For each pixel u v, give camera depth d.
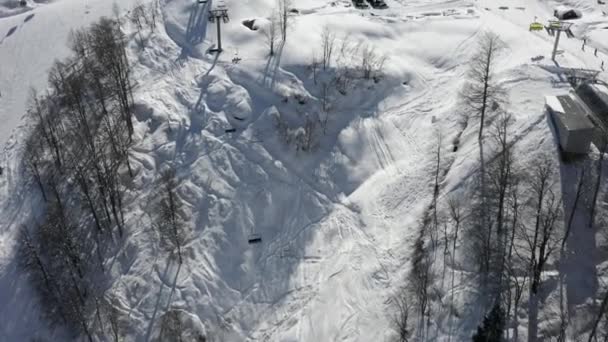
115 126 83.62
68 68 96.81
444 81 90.56
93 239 71.19
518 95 77.75
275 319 63.12
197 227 72.38
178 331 62.22
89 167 78.12
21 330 64.19
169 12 105.88
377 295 62.66
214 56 94.75
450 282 60.28
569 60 85.75
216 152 79.81
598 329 53.06
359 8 112.31
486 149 71.12
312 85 87.50
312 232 71.44
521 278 58.00
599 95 70.50
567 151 66.00
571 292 56.16
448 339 55.91
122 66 90.81
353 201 74.62
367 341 58.50
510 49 92.38
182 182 76.62
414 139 80.88
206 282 66.75
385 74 89.50
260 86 88.00
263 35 97.69
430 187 71.94
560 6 111.75
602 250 59.03
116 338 60.06
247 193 75.50
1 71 102.19
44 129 80.00
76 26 111.00
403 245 66.94
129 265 68.88
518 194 64.31
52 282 66.88
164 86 91.19
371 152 80.06
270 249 70.00
